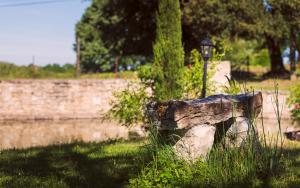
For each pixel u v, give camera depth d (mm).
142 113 11320
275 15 27734
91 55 57156
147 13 32750
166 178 5344
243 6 26844
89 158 7566
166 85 12578
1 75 34531
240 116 6156
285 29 27484
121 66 59531
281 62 33250
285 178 5457
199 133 5758
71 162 7184
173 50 12844
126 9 33438
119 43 36125
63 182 5730
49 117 24781
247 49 47594
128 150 8258
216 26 27516
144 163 6059
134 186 5348
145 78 12688
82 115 24969
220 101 5938
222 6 27016
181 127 5609
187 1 29109
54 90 24953
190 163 5664
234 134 5957
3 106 24469
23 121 23938
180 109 5590
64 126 20812
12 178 6008
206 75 11742
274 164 5668
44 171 6500
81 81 25062
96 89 25000
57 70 45500
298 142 9938
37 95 24844
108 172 6211
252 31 27266
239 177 5340
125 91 11711
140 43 34812
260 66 45062
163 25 13086
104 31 36250
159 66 12742
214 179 5309
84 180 5809
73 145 9719
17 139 15578
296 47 31609
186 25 30172
